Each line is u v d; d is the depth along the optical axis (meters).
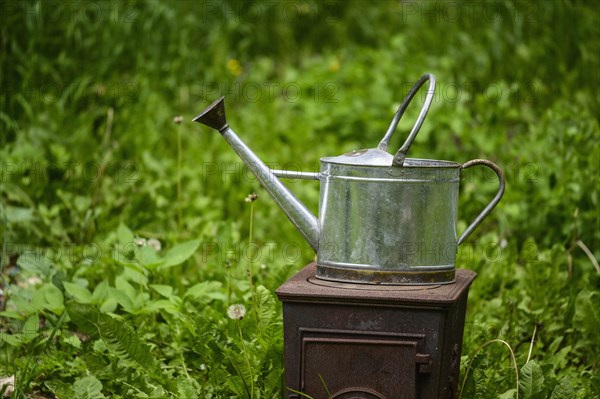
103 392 3.36
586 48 7.00
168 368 3.57
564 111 5.67
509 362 3.67
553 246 4.56
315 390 2.89
